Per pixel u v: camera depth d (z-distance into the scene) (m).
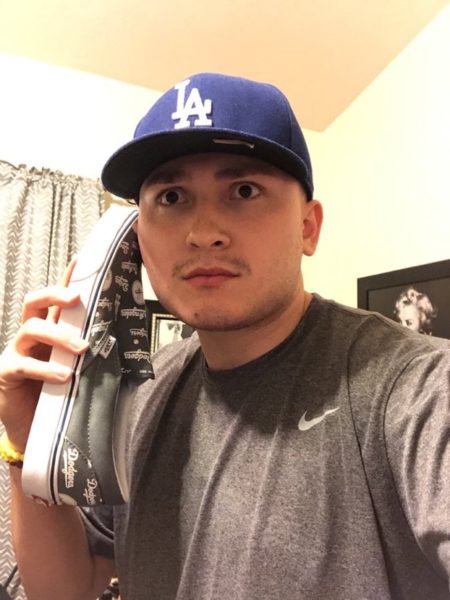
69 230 1.56
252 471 0.55
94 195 1.59
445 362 0.48
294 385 0.58
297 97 1.77
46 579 0.68
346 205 1.76
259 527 0.51
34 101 1.62
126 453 0.68
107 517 0.73
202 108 0.56
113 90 1.73
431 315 1.32
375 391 0.51
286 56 1.58
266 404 0.58
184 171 0.58
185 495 0.60
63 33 1.52
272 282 0.58
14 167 1.54
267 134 0.57
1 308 1.44
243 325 0.58
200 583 0.54
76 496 0.52
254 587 0.49
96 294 0.55
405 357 0.52
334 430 0.52
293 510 0.51
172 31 1.50
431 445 0.43
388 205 1.55
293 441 0.54
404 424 0.46
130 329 0.60
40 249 1.50
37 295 0.57
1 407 0.59
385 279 1.50
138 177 0.63
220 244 0.56
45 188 1.55
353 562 0.47
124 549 0.64
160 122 0.58
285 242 0.58
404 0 1.37
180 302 0.59
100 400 0.54
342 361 0.56
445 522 0.38
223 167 0.57
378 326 0.60
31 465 0.51
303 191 0.62
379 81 1.64
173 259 0.59
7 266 1.47
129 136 1.73
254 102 0.57
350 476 0.49
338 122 1.86
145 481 0.64
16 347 0.57
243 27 1.48
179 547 0.58
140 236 0.63
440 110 1.38
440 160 1.36
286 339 0.61
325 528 0.49
